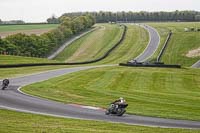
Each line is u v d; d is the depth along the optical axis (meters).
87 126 27.48
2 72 72.69
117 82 65.12
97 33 192.00
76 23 192.00
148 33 183.38
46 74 72.81
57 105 38.25
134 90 56.06
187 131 27.61
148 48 148.50
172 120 32.56
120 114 33.50
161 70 86.00
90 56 142.75
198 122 32.28
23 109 34.88
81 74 74.38
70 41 174.12
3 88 49.03
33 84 55.75
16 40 142.88
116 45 157.50
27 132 23.98
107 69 86.19
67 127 26.59
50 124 27.56
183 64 123.94
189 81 71.81
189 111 37.88
